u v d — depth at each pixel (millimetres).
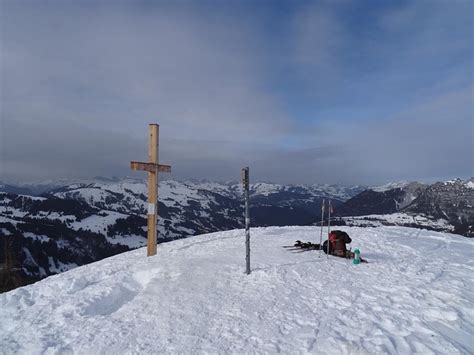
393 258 7684
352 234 10938
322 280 5922
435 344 3828
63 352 4035
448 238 10859
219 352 3867
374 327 4234
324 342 3932
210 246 9391
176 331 4367
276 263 6949
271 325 4410
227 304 5090
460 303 4859
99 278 7234
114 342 4176
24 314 5332
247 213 6371
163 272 6648
